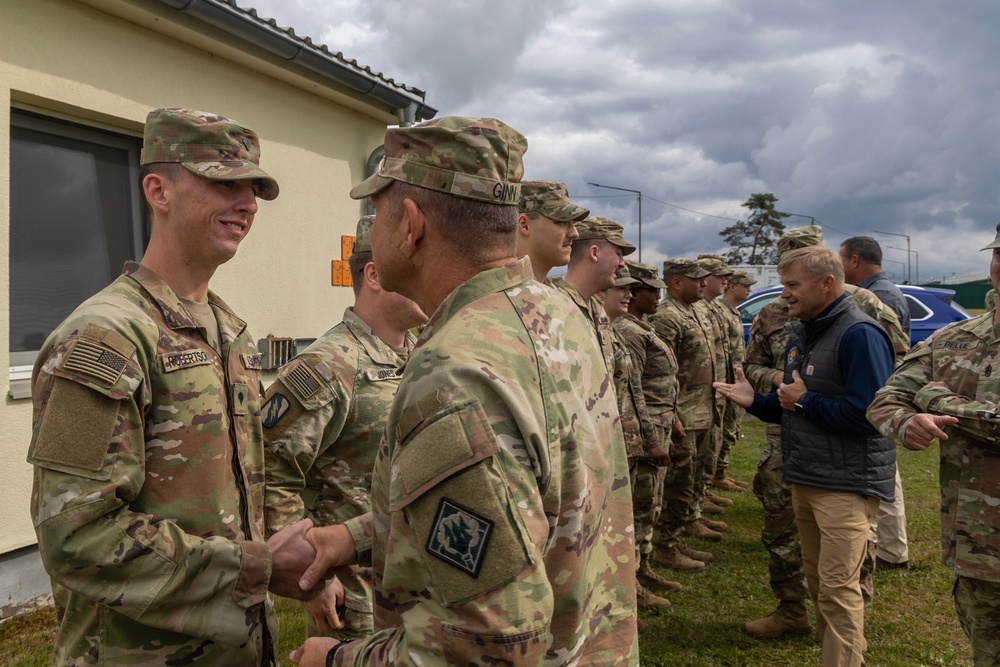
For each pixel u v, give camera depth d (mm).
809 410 3055
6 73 3531
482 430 977
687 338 5211
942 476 2646
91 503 1386
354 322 2332
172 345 1629
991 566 2439
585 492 1127
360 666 1077
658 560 5074
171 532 1475
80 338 1453
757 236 51281
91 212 4191
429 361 1046
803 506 3291
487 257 1195
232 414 1763
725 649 3832
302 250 5520
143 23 4180
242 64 4910
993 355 2531
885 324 4441
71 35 3834
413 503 998
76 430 1394
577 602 1106
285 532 1577
